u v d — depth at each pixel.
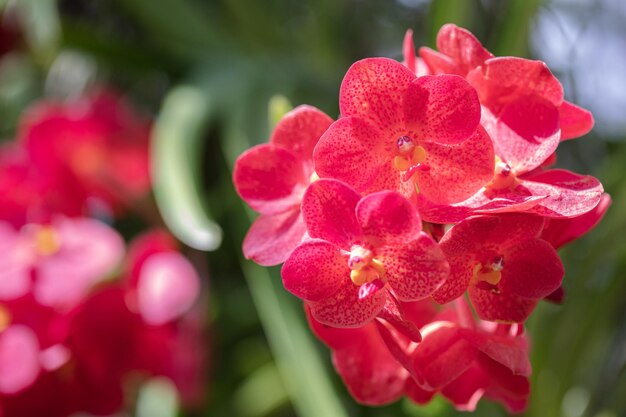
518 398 0.32
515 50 0.48
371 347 0.34
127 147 0.56
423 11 0.64
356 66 0.30
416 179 0.31
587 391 0.53
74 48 0.57
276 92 0.55
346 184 0.30
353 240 0.30
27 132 0.54
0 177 0.52
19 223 0.50
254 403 0.58
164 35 0.59
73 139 0.55
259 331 0.61
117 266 0.48
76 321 0.47
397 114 0.31
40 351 0.46
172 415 0.53
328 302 0.30
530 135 0.31
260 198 0.33
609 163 0.53
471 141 0.31
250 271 0.47
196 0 0.61
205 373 0.54
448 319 0.33
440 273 0.29
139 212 0.57
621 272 0.49
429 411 0.46
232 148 0.51
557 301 0.32
